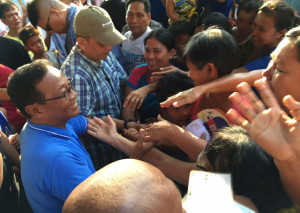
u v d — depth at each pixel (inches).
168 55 82.8
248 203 28.1
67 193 45.3
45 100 48.9
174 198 24.2
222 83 55.0
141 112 82.6
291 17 70.5
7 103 92.6
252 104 29.3
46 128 49.8
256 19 73.2
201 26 93.3
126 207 21.8
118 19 138.7
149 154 56.4
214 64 54.1
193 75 58.1
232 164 31.4
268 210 28.8
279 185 29.8
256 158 31.2
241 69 70.9
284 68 37.1
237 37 94.3
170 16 114.7
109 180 23.6
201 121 57.0
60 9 93.7
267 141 27.4
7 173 61.1
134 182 23.4
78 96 70.1
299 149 26.5
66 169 45.9
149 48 81.0
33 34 120.9
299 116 26.4
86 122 67.4
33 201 49.6
